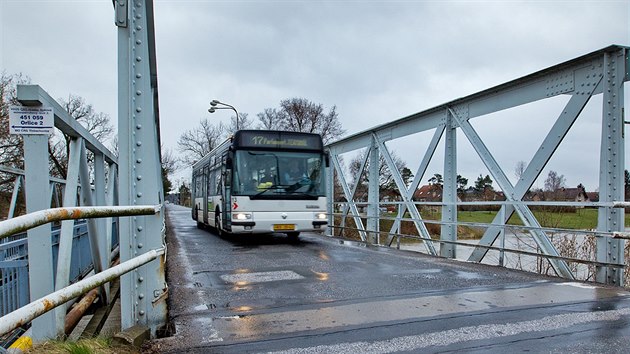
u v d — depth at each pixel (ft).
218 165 45.47
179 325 13.61
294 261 28.19
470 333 12.78
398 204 36.65
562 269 22.43
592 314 14.75
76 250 18.94
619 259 19.93
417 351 11.32
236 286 20.07
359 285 20.13
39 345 8.66
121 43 11.67
